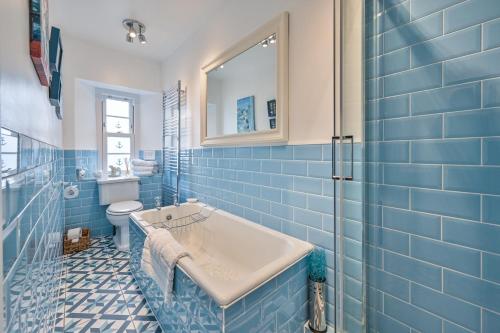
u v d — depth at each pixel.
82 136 2.83
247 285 0.96
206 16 2.23
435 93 0.94
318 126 1.38
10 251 0.51
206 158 2.39
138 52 2.97
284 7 1.53
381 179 1.11
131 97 3.44
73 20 2.28
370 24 1.11
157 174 3.32
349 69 1.06
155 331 1.41
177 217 2.29
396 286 1.07
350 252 1.13
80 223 2.78
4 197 0.47
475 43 0.85
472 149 0.86
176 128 2.92
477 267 0.86
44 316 1.01
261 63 1.70
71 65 2.63
